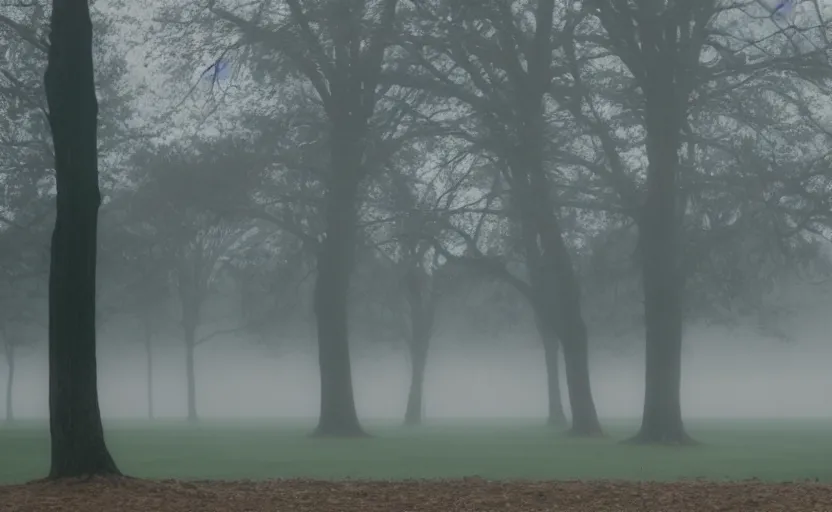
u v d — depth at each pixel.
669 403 53.44
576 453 44.06
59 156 27.84
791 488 26.05
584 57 59.91
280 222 64.50
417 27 59.97
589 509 22.42
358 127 61.91
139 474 32.88
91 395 27.53
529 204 61.09
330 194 62.50
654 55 53.94
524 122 57.75
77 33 27.94
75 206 27.72
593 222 71.38
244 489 25.53
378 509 22.23
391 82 61.66
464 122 62.69
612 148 58.56
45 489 25.19
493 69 61.34
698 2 53.69
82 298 27.66
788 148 58.56
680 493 24.91
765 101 58.00
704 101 54.38
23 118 66.19
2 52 61.34
